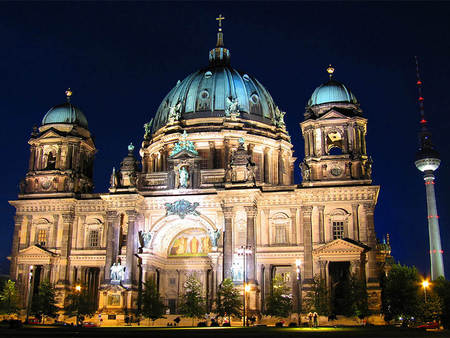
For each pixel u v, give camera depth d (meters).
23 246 110.94
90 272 113.19
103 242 109.25
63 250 108.81
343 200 99.25
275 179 121.50
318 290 92.12
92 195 112.12
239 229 102.38
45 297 101.94
